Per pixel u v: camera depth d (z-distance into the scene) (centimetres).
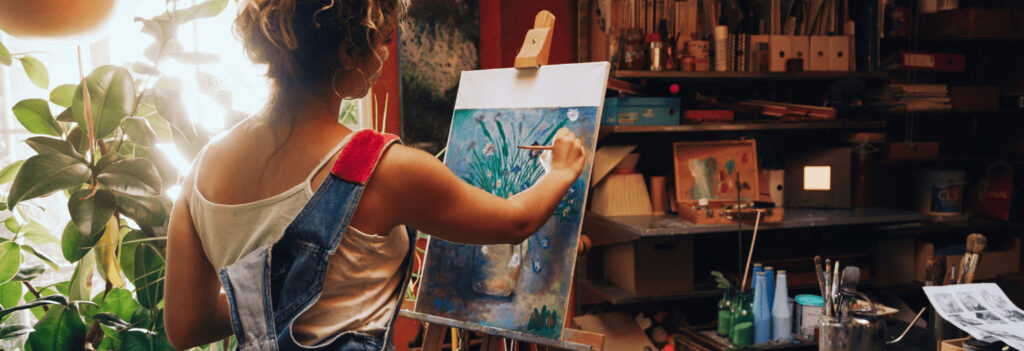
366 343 96
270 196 94
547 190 115
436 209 97
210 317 105
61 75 252
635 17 354
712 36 363
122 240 207
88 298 217
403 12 104
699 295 339
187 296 102
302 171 93
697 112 352
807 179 382
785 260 349
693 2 359
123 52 255
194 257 102
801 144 407
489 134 179
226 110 226
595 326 356
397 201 95
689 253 338
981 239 194
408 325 306
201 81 222
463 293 169
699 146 360
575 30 361
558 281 155
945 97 385
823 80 402
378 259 97
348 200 91
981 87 389
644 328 359
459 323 166
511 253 165
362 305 97
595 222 358
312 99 96
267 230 93
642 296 332
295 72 94
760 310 302
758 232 396
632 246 331
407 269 105
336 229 91
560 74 172
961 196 403
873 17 379
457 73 306
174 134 208
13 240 207
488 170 175
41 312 223
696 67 351
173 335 103
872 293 379
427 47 297
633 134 382
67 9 160
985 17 377
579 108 164
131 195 194
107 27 174
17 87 251
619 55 347
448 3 300
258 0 92
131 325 203
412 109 296
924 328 246
